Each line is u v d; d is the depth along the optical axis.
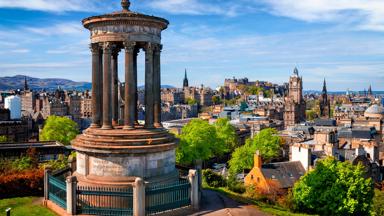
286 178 89.50
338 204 56.41
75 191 29.98
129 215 29.20
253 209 33.72
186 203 31.72
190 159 109.38
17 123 148.00
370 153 127.06
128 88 33.97
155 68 35.97
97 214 29.70
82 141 33.94
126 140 32.72
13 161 50.69
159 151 33.66
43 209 32.78
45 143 78.69
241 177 100.25
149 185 32.44
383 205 69.38
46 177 34.38
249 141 141.50
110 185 32.12
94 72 35.34
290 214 34.88
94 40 34.84
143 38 34.28
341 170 58.03
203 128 119.75
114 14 33.47
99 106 35.59
